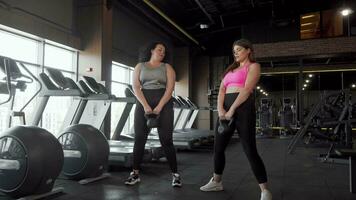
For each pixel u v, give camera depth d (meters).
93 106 4.55
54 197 2.50
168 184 2.98
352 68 10.13
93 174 3.11
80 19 6.91
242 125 2.34
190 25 10.53
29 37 5.73
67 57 6.75
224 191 2.71
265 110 10.68
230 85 2.49
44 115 6.33
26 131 2.46
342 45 9.23
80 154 3.03
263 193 2.30
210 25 10.34
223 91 2.56
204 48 12.21
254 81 2.33
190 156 5.20
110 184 2.97
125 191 2.70
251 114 2.34
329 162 4.50
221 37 12.24
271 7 9.66
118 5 8.01
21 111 2.74
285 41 9.85
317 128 5.96
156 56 2.95
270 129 10.63
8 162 2.39
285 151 5.99
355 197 2.56
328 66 10.35
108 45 7.03
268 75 11.01
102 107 4.51
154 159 4.53
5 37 5.34
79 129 3.13
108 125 6.56
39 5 5.77
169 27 9.42
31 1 5.57
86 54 6.83
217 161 2.68
